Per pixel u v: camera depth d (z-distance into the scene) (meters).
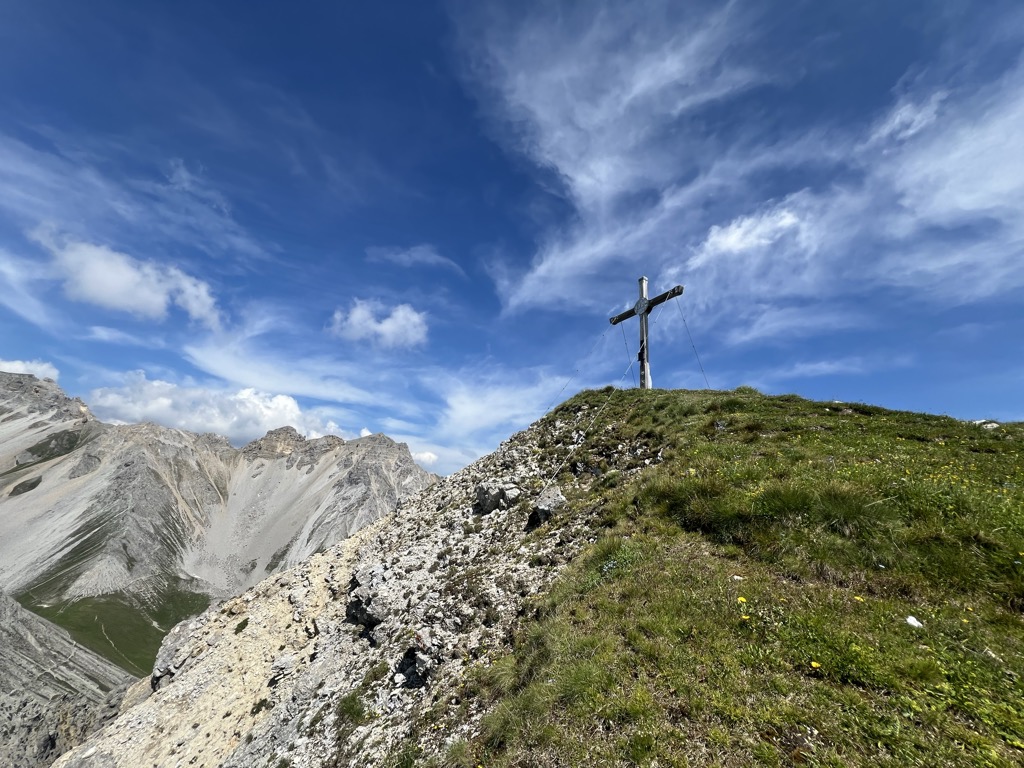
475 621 17.23
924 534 12.16
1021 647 9.09
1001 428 20.61
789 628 10.26
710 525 14.90
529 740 9.59
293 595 36.47
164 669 41.69
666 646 10.37
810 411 24.55
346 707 18.11
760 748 7.73
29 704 126.81
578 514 20.38
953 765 6.98
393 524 38.50
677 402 27.67
